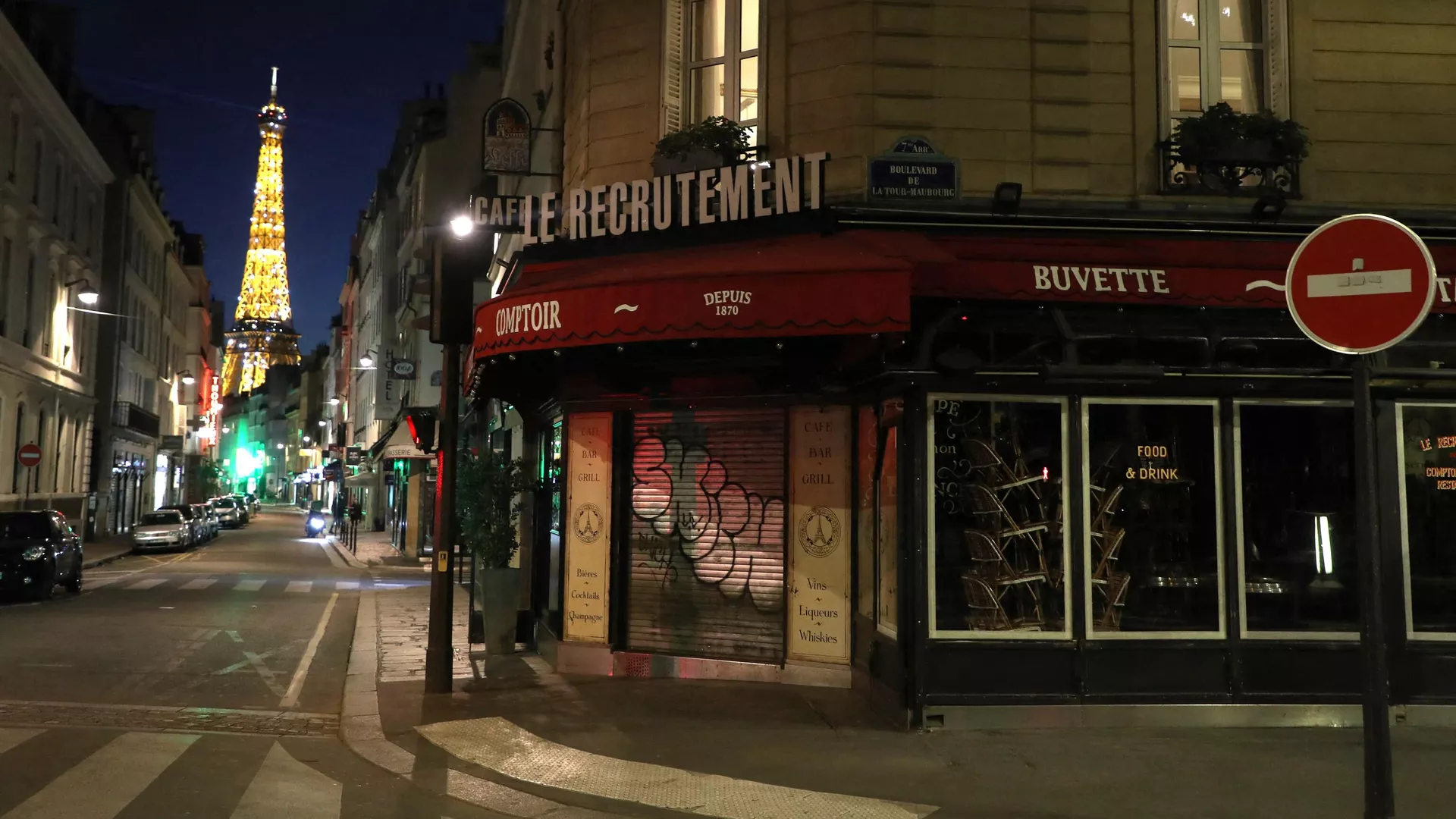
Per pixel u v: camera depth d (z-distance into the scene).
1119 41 10.19
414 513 34.41
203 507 47.50
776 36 10.40
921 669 8.41
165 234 56.78
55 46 35.38
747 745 8.04
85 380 39.59
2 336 30.64
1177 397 8.84
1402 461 8.90
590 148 11.48
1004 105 10.03
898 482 8.66
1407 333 5.26
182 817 6.46
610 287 8.88
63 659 12.53
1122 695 8.54
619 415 11.18
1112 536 8.73
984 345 8.62
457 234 10.65
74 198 38.06
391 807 6.84
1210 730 8.43
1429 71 10.34
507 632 12.65
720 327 8.41
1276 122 9.77
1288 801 6.56
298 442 143.62
